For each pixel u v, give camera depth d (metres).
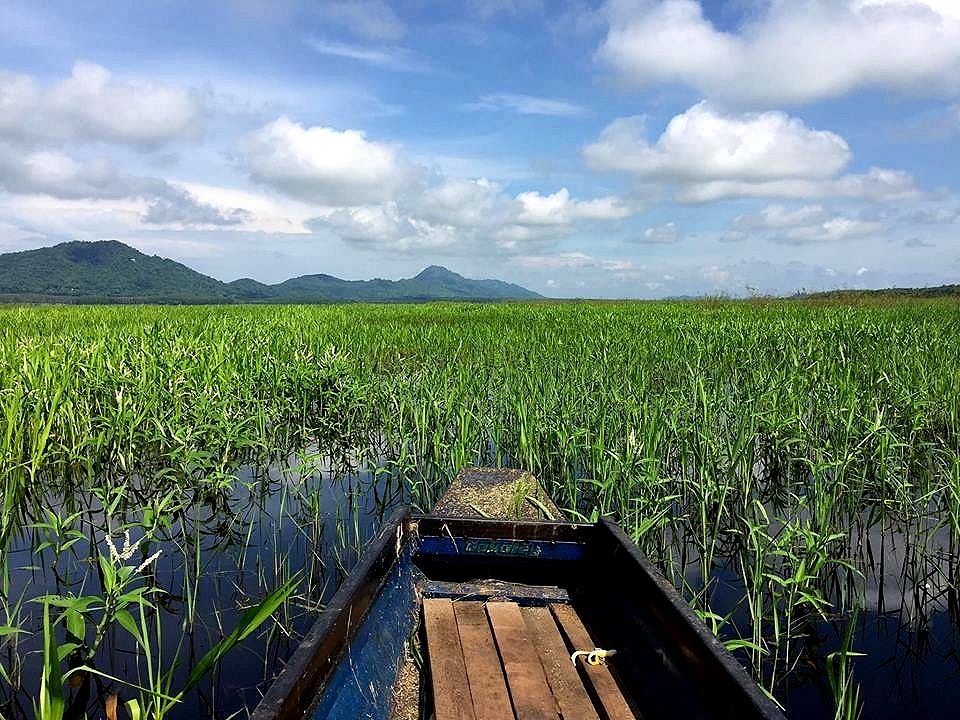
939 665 4.23
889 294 32.41
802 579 4.31
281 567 5.47
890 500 5.89
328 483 7.68
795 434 7.22
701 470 5.79
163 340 11.84
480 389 8.57
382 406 8.95
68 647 3.25
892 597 5.09
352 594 3.17
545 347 12.54
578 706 2.99
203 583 5.18
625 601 3.79
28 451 6.99
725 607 4.93
